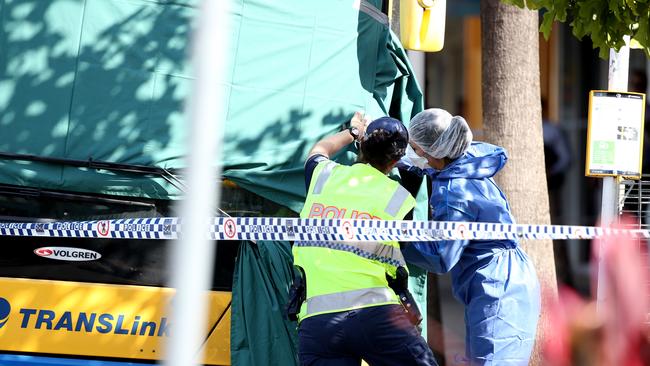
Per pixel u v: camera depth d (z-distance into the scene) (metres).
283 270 17.80
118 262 17.73
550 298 7.59
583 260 36.88
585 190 41.81
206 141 6.58
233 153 18.16
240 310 17.73
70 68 17.89
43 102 17.84
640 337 6.94
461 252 17.34
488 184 18.23
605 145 21.06
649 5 18.25
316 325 16.12
